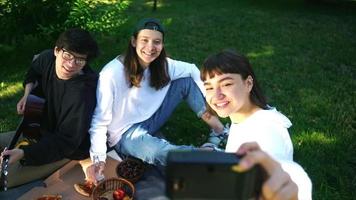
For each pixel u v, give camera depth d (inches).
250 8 285.0
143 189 108.7
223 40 221.8
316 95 168.9
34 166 109.4
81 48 97.7
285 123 69.1
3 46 183.2
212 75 71.1
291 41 224.7
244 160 33.0
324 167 127.3
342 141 139.9
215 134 134.0
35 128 110.0
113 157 118.3
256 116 69.9
